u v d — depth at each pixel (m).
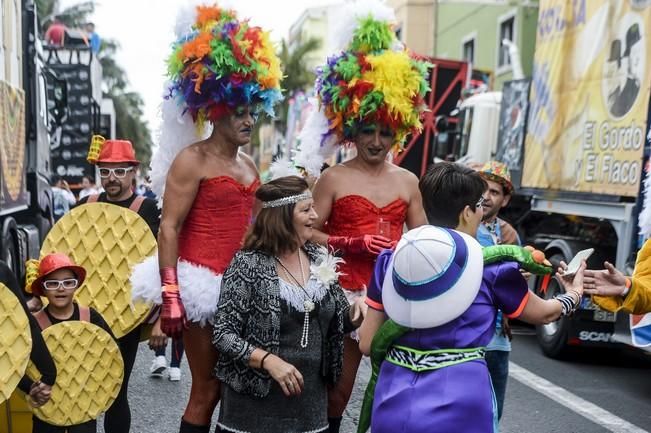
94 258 4.61
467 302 2.82
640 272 3.68
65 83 10.83
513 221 10.58
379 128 4.20
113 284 4.57
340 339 3.48
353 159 4.38
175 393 6.34
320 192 4.26
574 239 8.23
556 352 7.78
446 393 2.83
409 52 4.37
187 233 3.92
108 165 5.00
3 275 3.58
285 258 3.40
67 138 13.97
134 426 5.46
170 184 3.84
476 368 2.88
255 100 3.88
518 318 2.96
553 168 8.91
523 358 7.91
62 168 14.04
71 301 4.19
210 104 3.82
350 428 5.53
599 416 5.91
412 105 4.23
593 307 7.41
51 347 3.98
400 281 2.84
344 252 4.13
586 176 8.05
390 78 4.07
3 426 4.19
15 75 7.88
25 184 8.44
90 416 4.07
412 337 2.93
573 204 8.34
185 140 4.09
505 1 22.78
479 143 11.82
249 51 3.78
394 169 4.37
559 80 8.81
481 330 2.90
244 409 3.32
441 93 15.17
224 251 3.88
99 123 14.36
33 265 4.24
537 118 9.43
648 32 6.88
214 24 3.82
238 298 3.28
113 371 4.14
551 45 9.09
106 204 4.67
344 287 4.16
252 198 4.02
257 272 3.30
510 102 10.59
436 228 2.90
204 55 3.74
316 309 3.37
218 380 3.69
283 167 3.98
